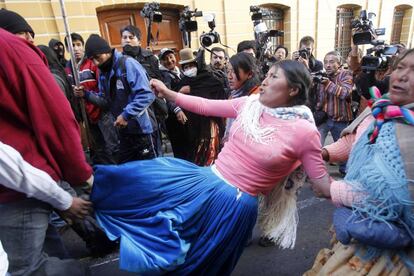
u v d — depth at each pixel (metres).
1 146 1.03
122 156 2.66
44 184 1.14
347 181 1.16
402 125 1.01
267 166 1.30
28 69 1.11
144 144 2.61
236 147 1.39
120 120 2.37
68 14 4.28
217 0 5.48
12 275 1.24
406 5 8.62
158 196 1.32
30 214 1.24
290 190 1.59
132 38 3.11
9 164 1.04
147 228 1.29
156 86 1.71
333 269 1.22
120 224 1.32
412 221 0.99
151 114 2.70
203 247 1.31
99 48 2.43
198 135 2.82
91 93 2.71
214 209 1.32
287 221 1.62
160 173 1.36
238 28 5.81
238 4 5.71
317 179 1.29
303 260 2.21
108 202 1.34
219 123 2.79
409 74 0.99
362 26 3.07
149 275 1.24
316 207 2.94
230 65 2.24
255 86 2.21
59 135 1.20
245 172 1.33
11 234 1.22
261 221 1.70
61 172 1.27
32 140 1.18
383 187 0.99
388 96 1.10
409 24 8.96
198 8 5.34
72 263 1.41
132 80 2.39
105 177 1.32
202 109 1.64
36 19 4.05
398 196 0.97
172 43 5.47
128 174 1.33
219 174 1.40
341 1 7.17
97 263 2.29
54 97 1.17
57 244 1.62
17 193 1.20
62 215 1.34
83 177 1.31
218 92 2.85
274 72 1.33
